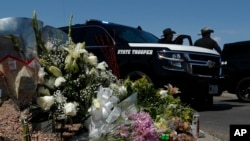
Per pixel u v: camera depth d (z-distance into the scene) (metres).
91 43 9.94
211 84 9.89
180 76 9.41
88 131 3.02
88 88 3.04
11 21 2.86
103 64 3.24
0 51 2.76
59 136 3.12
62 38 3.21
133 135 3.00
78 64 3.07
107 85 3.24
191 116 4.59
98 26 10.06
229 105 12.20
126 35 9.95
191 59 9.64
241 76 13.73
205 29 11.77
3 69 2.70
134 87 4.13
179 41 10.94
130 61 9.55
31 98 2.84
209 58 10.00
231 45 14.16
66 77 3.03
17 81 2.71
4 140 4.57
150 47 9.52
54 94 2.95
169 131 3.68
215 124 8.39
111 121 2.95
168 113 4.12
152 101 4.24
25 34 2.88
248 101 13.58
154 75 9.39
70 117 2.95
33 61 2.80
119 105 3.06
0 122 5.25
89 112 2.97
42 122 3.01
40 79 2.89
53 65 3.02
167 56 9.39
